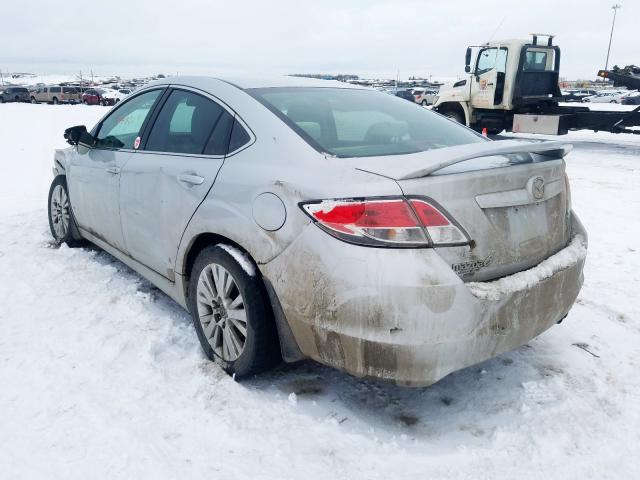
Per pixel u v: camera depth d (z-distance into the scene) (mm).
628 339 3252
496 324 2219
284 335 2510
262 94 2957
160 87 3596
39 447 2240
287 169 2451
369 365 2178
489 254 2248
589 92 45875
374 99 3348
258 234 2459
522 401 2615
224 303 2701
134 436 2314
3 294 3732
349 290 2137
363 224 2121
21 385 2662
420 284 2064
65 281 3980
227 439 2318
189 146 3070
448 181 2158
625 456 2256
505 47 13461
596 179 8773
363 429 2406
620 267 4496
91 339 3104
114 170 3623
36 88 49938
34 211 6199
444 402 2613
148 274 3471
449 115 15227
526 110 13891
